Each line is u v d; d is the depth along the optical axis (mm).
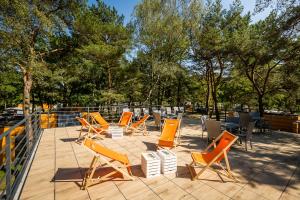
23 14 8875
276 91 13609
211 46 12398
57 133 7957
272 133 8820
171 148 5918
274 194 3324
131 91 18438
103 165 4258
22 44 9898
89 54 13938
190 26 14672
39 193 3201
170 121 6301
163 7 15367
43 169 4180
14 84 20812
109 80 16000
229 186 3568
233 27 13125
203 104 26094
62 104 19938
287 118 9648
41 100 19266
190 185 3576
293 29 8133
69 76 15766
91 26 13164
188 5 14688
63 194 3188
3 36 8977
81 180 3682
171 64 16062
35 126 6117
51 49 14664
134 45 16234
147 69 18797
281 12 8227
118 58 14914
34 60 10805
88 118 9789
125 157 3990
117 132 7230
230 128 6621
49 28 9922
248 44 10562
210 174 4055
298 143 6930
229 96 21234
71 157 4957
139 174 3994
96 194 3205
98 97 17625
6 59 9891
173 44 16531
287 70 10242
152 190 3375
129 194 3230
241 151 5824
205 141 6949
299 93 12797
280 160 5047
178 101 24188
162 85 22172
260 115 10773
